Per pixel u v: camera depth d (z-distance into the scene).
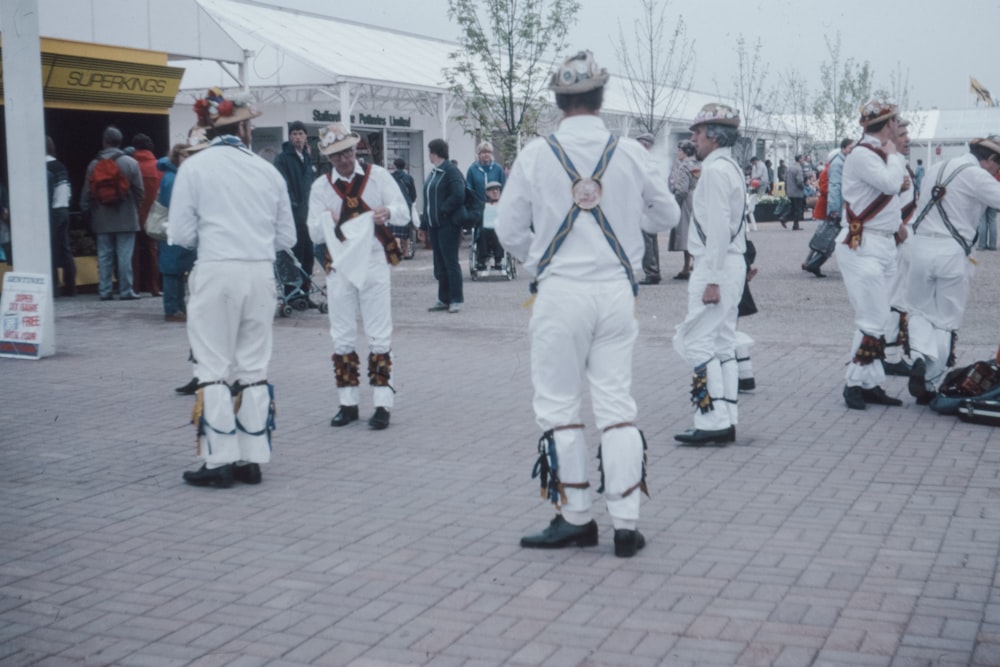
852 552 4.97
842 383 8.90
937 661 3.82
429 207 13.41
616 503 4.96
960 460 6.52
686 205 16.67
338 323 7.66
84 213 16.33
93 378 9.55
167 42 16.39
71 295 15.54
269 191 6.31
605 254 4.86
